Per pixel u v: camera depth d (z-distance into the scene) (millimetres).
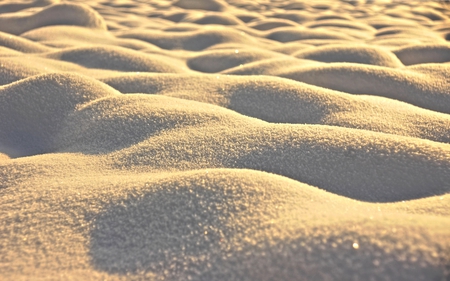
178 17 4336
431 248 690
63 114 1438
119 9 4609
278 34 3543
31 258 818
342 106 1481
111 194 959
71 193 989
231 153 1132
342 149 1105
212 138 1202
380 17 4449
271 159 1099
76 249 835
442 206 909
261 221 820
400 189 1011
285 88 1601
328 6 5191
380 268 682
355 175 1047
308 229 762
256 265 735
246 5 5117
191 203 886
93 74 2035
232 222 830
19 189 1039
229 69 2346
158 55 2705
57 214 922
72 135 1354
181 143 1196
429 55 2574
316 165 1075
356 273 686
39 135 1396
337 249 715
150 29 3627
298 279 702
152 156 1160
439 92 1776
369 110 1457
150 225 862
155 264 785
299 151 1112
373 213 841
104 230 873
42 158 1210
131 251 821
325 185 1034
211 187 915
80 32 3146
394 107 1490
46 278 771
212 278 739
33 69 1920
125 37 3234
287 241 750
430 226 731
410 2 5691
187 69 2430
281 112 1517
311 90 1576
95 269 790
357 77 1882
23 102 1451
